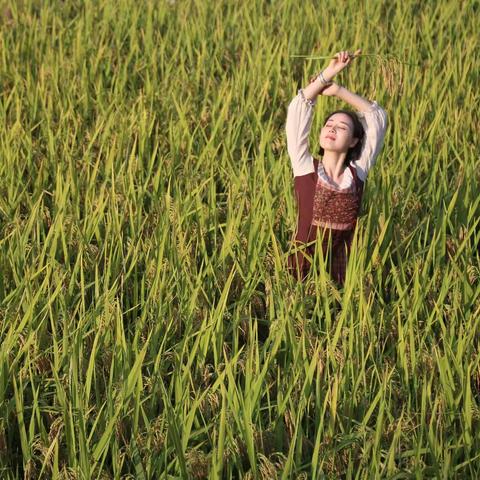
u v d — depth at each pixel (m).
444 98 7.33
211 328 4.32
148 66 8.00
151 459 3.78
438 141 6.54
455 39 8.80
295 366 4.13
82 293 4.52
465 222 5.56
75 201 5.63
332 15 9.20
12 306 4.58
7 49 8.39
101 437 3.82
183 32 8.94
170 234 5.19
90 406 4.13
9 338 4.24
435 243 5.03
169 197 5.39
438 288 4.96
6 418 3.97
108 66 7.97
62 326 4.65
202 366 4.29
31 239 5.37
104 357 4.31
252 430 3.77
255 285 4.83
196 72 7.94
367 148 4.88
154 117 6.67
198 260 5.32
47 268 4.90
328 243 4.90
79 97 7.47
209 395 3.98
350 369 4.12
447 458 3.67
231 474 3.75
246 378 3.93
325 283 4.69
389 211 5.38
